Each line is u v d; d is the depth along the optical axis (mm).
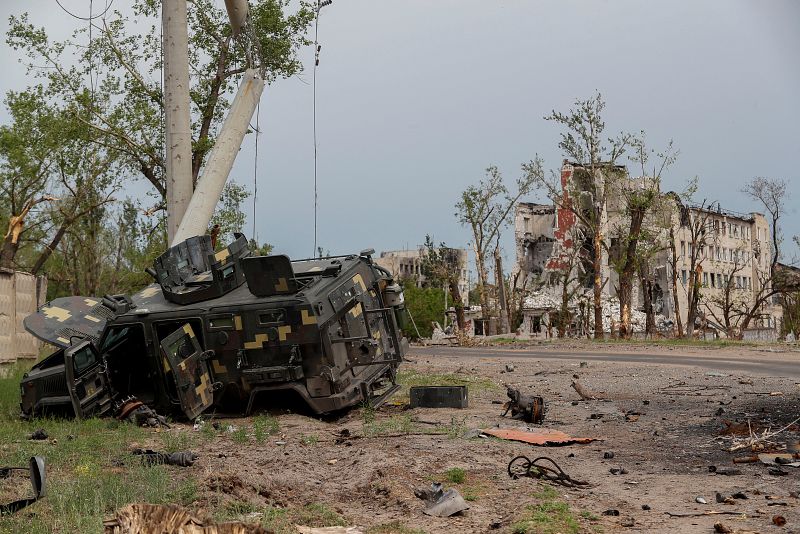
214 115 34125
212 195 23438
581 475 9844
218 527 6066
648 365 28219
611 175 59906
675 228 88000
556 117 58594
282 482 9352
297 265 16562
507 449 11422
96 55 33500
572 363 29797
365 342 15508
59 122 34844
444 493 8203
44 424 14375
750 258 106000
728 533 6977
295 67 33906
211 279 15844
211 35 33625
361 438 12602
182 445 12211
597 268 57438
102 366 15023
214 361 15031
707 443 12094
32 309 29609
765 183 67875
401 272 127750
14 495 8844
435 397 16266
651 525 7398
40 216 49000
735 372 24859
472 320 83562
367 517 7934
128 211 52750
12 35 32906
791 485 8984
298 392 14734
